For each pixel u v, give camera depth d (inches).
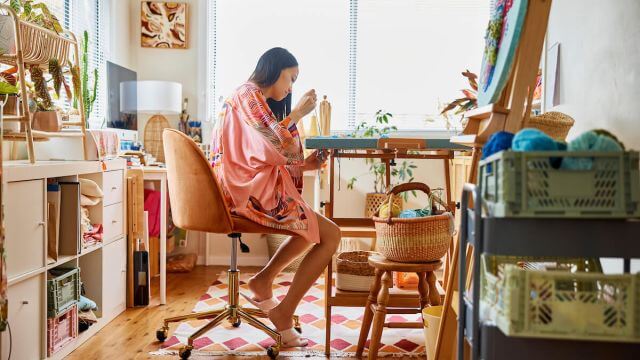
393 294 96.9
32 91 107.3
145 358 99.0
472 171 68.4
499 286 47.9
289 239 110.4
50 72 105.4
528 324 45.2
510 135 53.0
